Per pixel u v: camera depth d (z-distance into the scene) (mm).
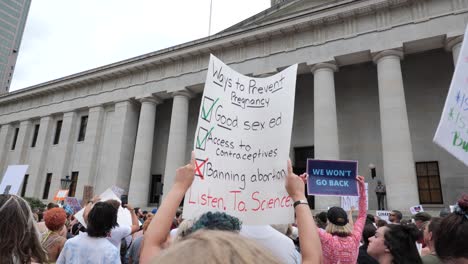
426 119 25609
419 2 23594
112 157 33375
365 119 27688
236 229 2406
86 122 38250
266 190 3168
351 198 14359
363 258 5367
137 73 35125
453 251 2480
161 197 29781
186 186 2578
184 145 30656
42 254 3021
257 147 3332
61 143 37719
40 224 8031
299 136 29859
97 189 33875
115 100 35344
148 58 33969
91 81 37719
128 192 33188
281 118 3318
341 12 25328
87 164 34812
